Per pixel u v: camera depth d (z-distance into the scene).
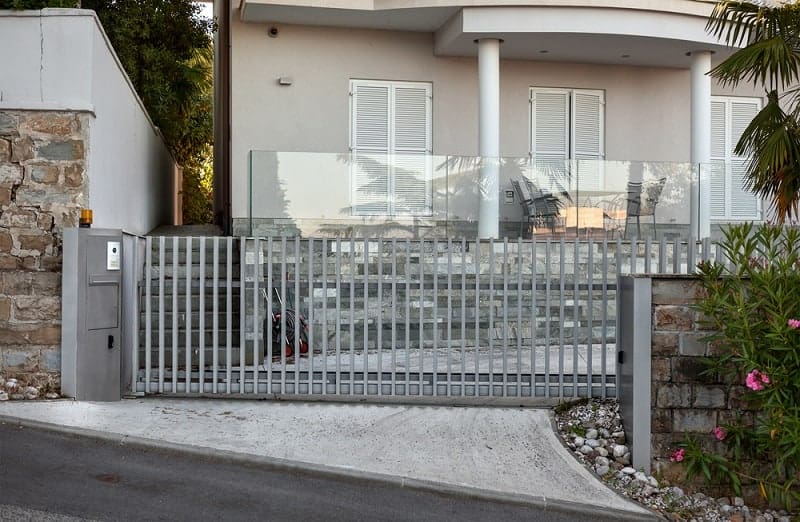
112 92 8.67
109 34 13.86
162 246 7.16
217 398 7.26
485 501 5.28
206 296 9.13
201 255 7.13
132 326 7.22
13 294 7.11
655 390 5.88
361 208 10.76
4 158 7.22
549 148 14.09
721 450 5.85
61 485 5.08
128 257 7.24
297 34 13.11
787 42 7.67
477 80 13.71
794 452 5.18
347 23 12.97
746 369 5.57
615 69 14.25
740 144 8.01
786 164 7.63
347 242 9.36
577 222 11.23
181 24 15.15
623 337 6.29
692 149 13.12
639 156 14.38
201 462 5.69
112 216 8.72
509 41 12.59
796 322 5.25
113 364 7.03
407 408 7.10
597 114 14.27
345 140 13.31
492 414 6.93
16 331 7.06
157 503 4.89
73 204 7.29
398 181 10.86
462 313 7.16
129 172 10.20
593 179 11.25
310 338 7.16
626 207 11.32
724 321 5.62
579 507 5.21
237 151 12.98
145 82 14.67
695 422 5.88
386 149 13.49
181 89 16.31
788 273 5.52
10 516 4.53
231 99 13.00
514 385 7.10
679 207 11.49
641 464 5.85
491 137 12.31
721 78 7.96
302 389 7.11
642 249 10.98
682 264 10.60
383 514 4.95
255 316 7.13
